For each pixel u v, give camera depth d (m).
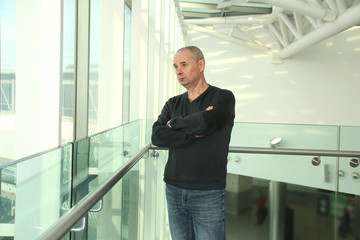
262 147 2.53
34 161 0.95
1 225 0.79
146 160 3.36
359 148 2.59
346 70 8.35
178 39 7.78
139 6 3.54
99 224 1.77
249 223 3.79
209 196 1.63
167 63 5.51
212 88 1.72
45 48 1.36
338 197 2.75
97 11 2.27
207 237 1.64
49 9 1.36
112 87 2.53
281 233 3.73
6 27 1.19
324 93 8.61
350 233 2.82
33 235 0.95
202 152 1.62
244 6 8.62
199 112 1.59
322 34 5.35
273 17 7.68
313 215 3.53
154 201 3.79
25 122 1.29
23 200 0.89
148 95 4.54
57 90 1.38
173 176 1.69
